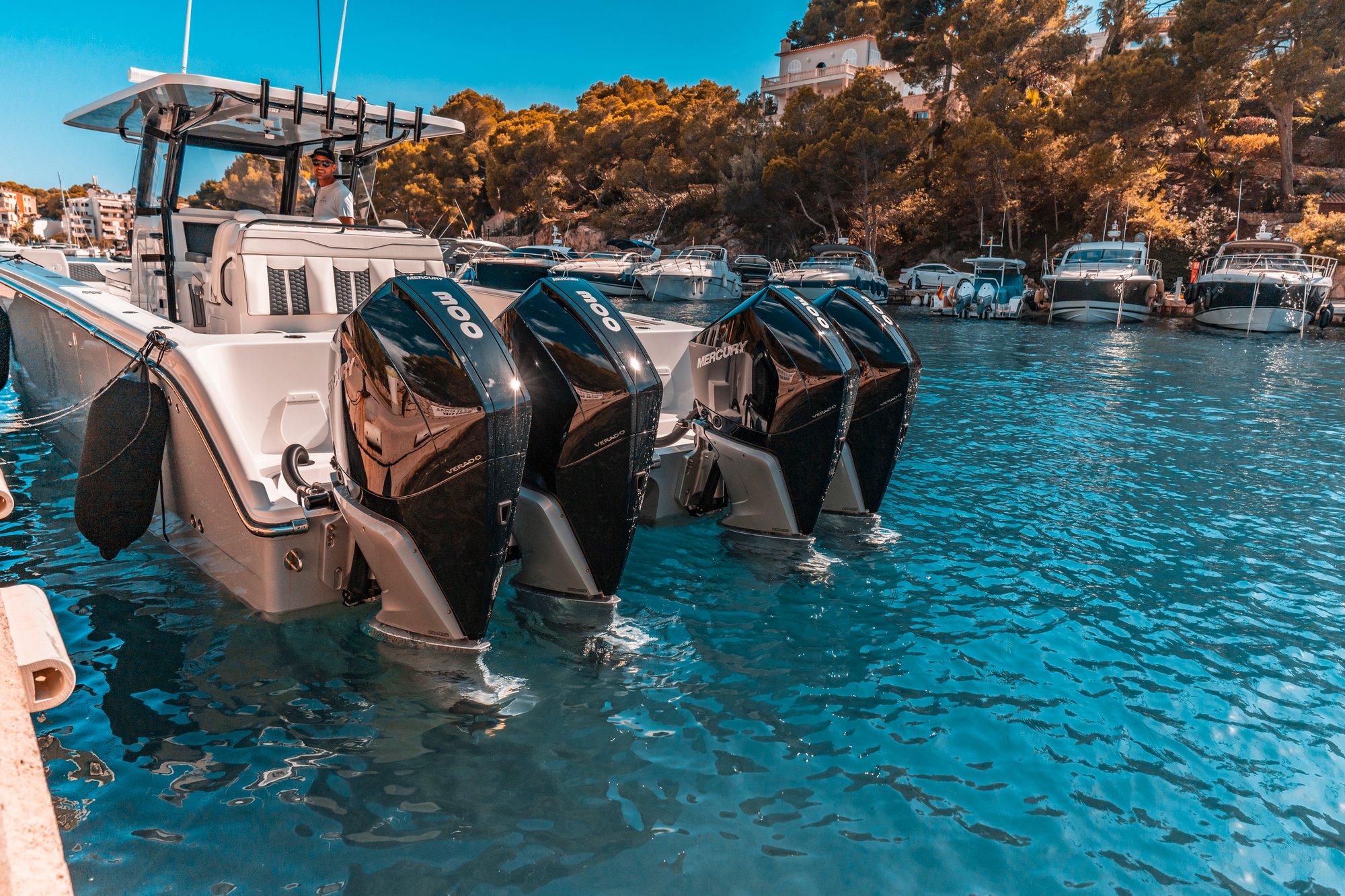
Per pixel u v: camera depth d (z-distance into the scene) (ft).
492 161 208.64
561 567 11.00
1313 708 9.57
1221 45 96.12
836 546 14.02
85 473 10.82
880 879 6.78
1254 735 9.00
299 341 11.96
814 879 6.75
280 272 13.85
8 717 3.65
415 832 7.07
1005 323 79.56
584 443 10.45
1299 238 93.20
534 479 10.84
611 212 173.37
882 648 10.63
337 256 14.47
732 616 11.31
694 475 14.16
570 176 194.90
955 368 42.37
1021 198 114.42
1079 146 103.60
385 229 15.08
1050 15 124.36
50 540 12.92
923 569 13.28
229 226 13.84
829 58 213.66
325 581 10.18
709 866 6.83
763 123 156.66
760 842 7.15
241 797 7.41
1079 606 12.14
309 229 14.16
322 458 11.62
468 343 8.87
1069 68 125.90
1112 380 38.68
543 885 6.55
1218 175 113.80
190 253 17.02
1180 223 104.63
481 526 9.04
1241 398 33.50
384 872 6.61
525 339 10.68
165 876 6.48
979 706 9.37
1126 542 14.99
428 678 9.37
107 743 8.08
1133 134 101.65
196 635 10.02
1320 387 36.99
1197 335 66.85
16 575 11.52
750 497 13.76
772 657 10.27
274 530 9.78
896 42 152.87
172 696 8.86
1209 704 9.60
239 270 13.47
